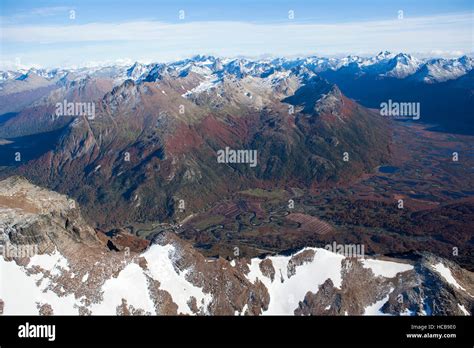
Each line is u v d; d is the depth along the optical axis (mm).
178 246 166375
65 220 160875
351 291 160125
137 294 146250
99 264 149875
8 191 159375
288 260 171625
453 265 176000
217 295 154000
